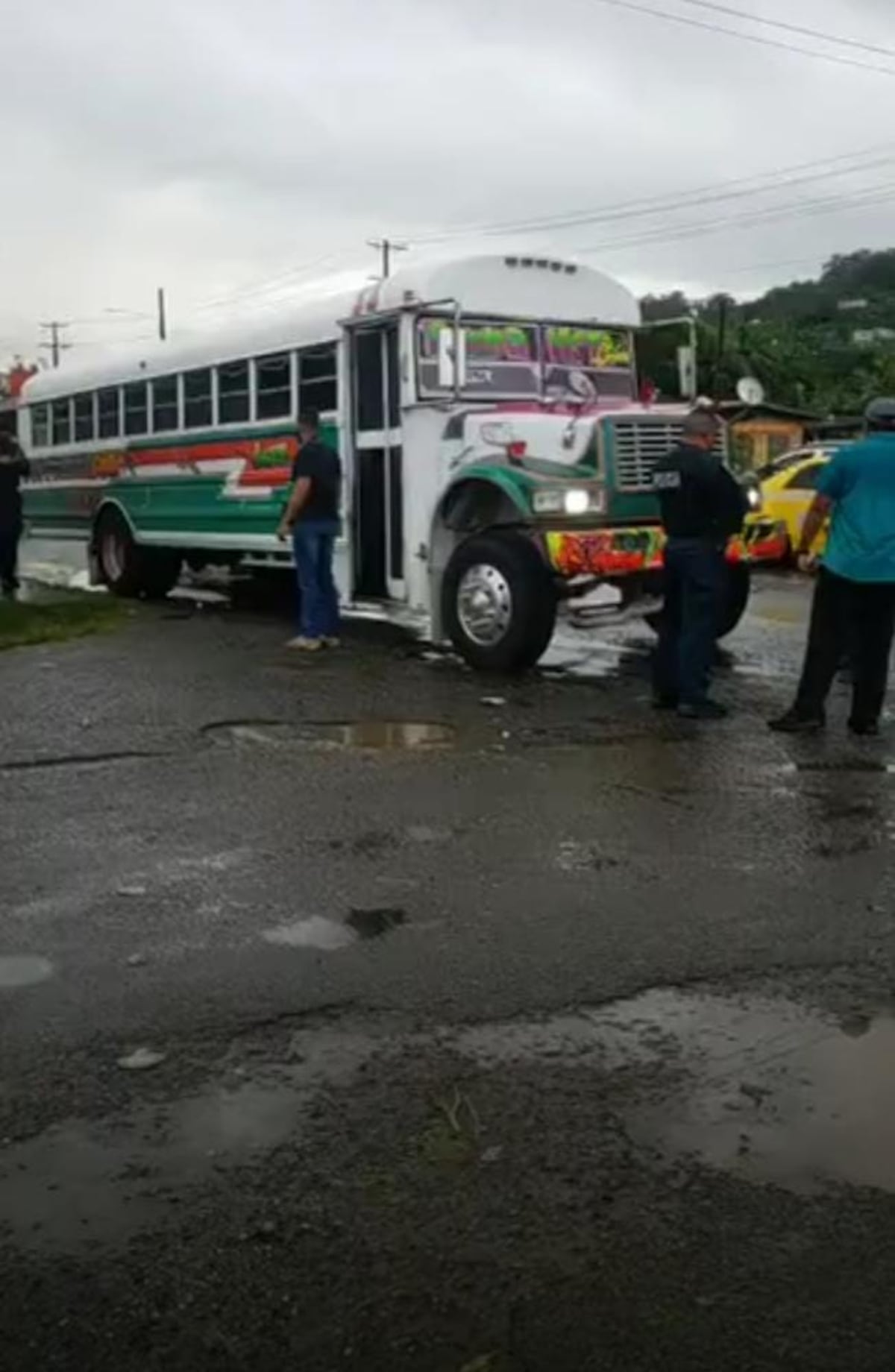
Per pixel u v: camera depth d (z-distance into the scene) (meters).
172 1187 3.32
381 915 5.17
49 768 7.40
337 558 12.15
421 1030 4.19
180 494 14.80
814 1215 3.19
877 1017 4.29
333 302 12.17
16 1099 3.75
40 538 18.39
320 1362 2.72
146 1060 3.98
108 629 12.92
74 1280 2.97
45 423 18.11
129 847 6.00
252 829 6.27
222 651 11.48
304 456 11.39
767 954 4.79
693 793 6.93
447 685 9.98
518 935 4.96
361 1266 3.01
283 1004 4.37
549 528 10.00
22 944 4.87
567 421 10.25
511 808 6.65
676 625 9.08
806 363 47.09
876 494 8.18
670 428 10.41
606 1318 2.84
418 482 11.24
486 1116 3.66
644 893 5.41
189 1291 2.93
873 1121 3.63
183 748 7.86
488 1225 3.16
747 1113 3.67
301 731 8.37
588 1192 3.29
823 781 7.19
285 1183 3.34
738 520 8.86
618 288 12.38
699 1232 3.13
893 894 5.41
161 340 15.51
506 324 11.65
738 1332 2.80
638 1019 4.27
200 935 4.96
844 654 8.70
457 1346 2.76
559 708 9.19
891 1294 2.91
